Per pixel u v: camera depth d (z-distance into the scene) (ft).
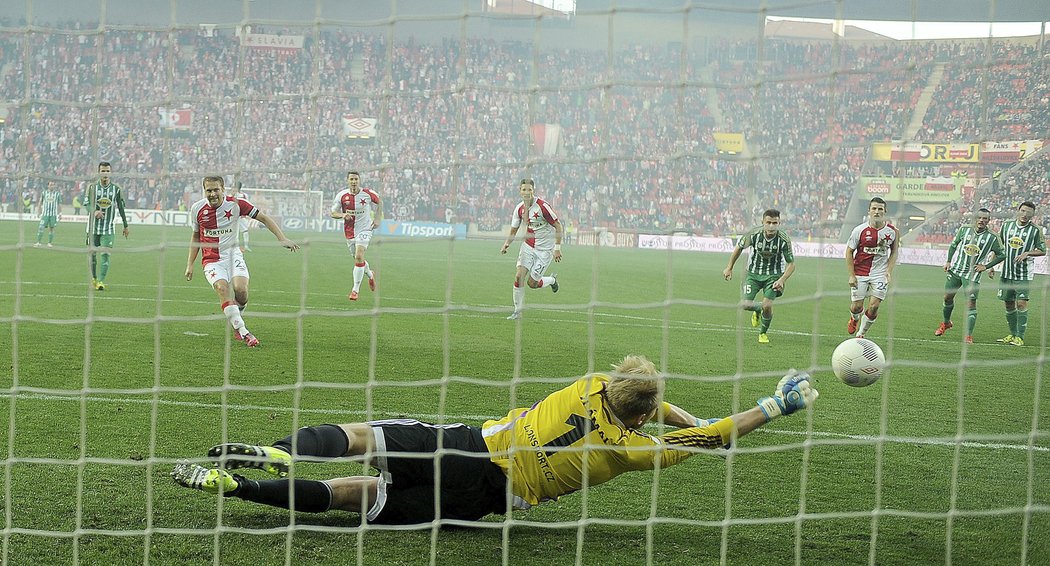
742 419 12.29
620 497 14.34
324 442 11.91
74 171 101.86
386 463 12.06
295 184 102.73
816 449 17.56
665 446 12.03
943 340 36.37
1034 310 50.31
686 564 11.79
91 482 13.98
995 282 58.59
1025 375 26.99
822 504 14.26
